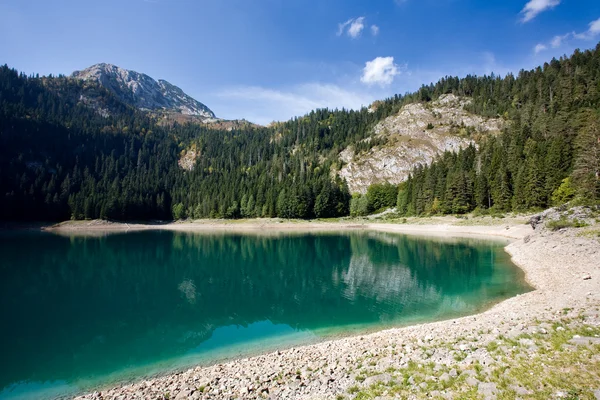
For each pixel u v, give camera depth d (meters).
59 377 16.84
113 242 80.38
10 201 110.62
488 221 81.75
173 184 171.88
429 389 10.37
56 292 34.31
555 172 76.75
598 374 9.29
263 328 23.20
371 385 11.47
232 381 14.05
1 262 51.88
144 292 34.16
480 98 199.38
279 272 43.62
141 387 14.54
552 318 15.55
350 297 30.52
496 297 26.97
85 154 173.62
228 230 116.56
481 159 111.50
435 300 28.09
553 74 170.75
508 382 9.78
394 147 179.25
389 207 136.62
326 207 129.88
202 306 29.11
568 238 37.66
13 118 157.25
